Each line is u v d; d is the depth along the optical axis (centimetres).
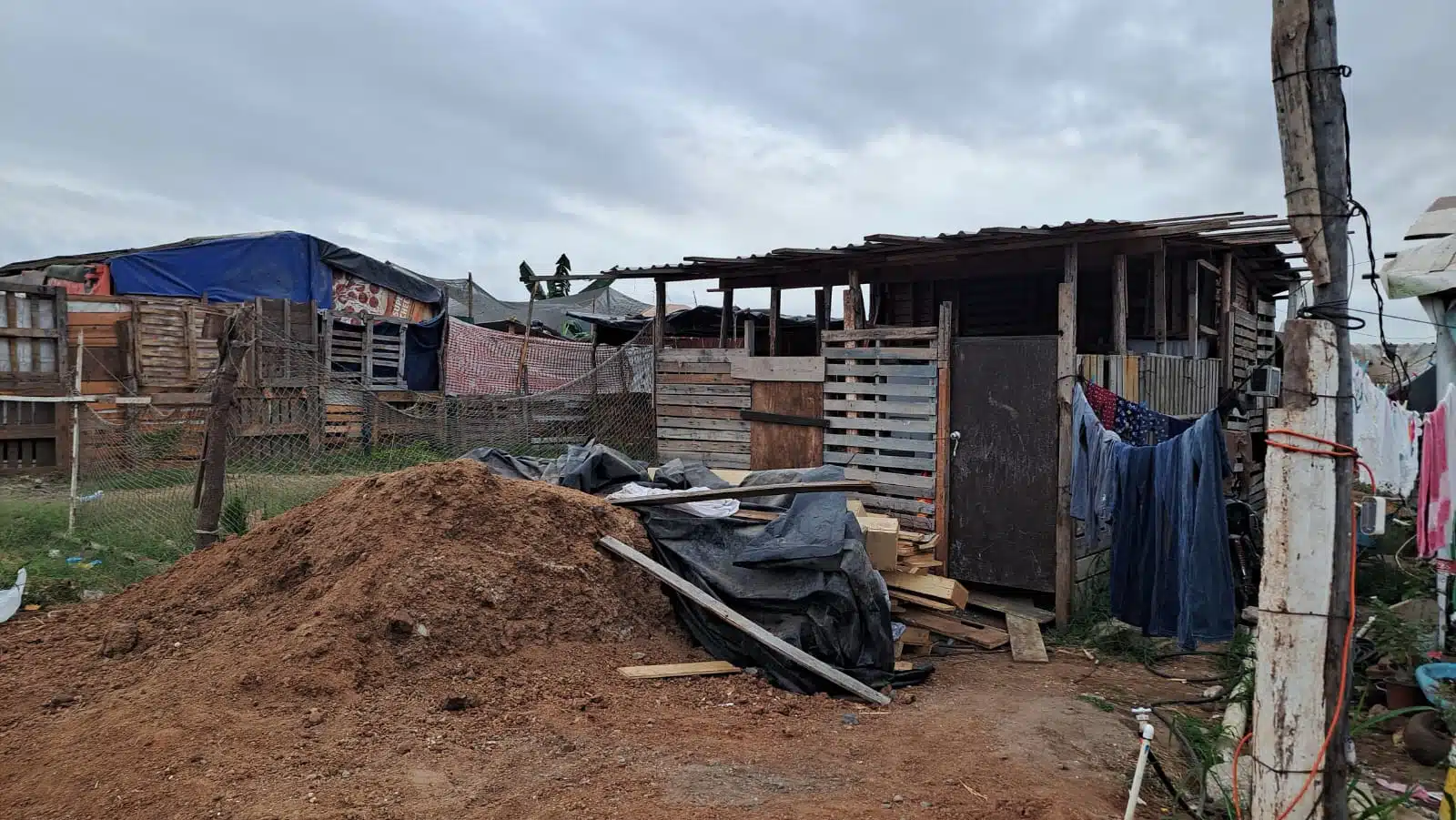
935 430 842
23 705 454
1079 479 681
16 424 1276
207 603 568
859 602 582
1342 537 308
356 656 472
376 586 515
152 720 415
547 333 2550
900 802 376
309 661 462
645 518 667
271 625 507
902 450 872
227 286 1711
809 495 657
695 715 475
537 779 379
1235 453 980
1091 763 449
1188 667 663
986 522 816
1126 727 511
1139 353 909
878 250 920
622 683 513
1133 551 602
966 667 654
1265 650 313
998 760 435
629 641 572
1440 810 363
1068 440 762
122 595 626
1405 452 631
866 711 520
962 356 827
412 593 514
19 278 1709
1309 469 303
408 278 1986
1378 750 507
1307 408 303
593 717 454
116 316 1423
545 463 884
